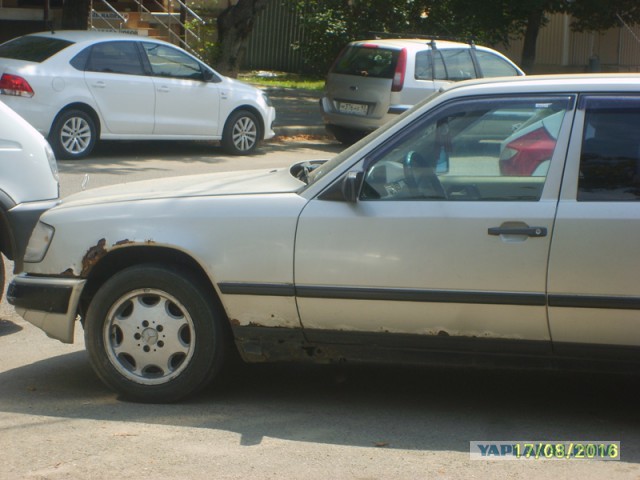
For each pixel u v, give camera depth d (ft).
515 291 16.14
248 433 16.49
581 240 15.88
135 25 80.79
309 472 14.82
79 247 17.81
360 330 16.90
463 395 18.72
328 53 86.53
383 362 17.13
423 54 55.47
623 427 17.01
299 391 18.90
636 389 19.19
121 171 44.98
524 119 16.71
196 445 15.92
